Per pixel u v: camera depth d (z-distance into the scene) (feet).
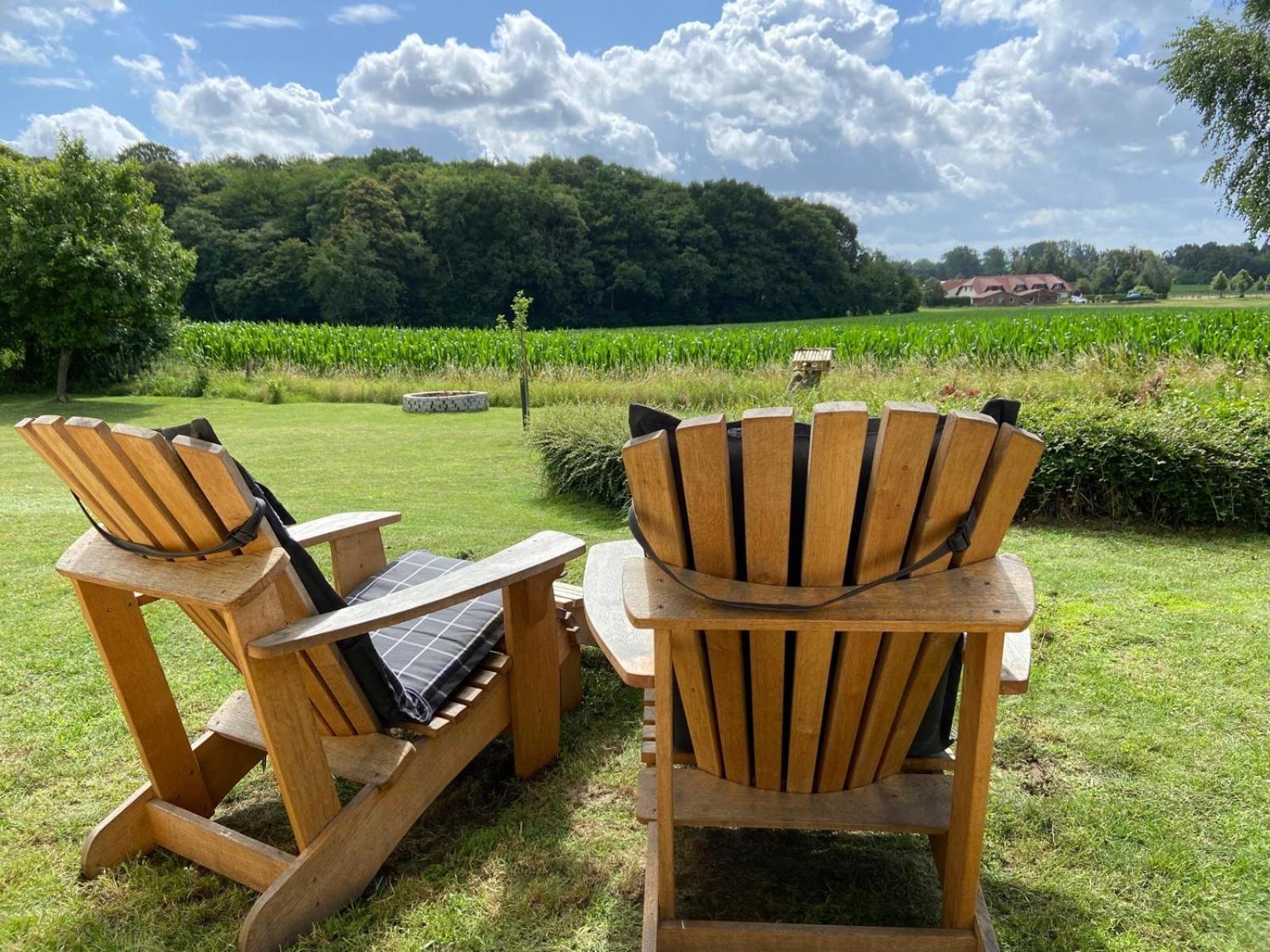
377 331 74.13
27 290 47.16
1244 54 72.23
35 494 21.77
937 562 4.44
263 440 31.32
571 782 7.97
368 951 5.71
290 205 220.43
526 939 5.84
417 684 6.84
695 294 225.35
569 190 236.63
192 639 11.32
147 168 218.59
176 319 55.11
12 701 9.59
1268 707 8.94
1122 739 8.35
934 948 5.12
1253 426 17.01
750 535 4.31
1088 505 17.58
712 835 7.06
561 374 50.24
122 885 6.47
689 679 5.39
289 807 5.76
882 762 5.89
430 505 20.13
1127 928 5.82
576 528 17.58
